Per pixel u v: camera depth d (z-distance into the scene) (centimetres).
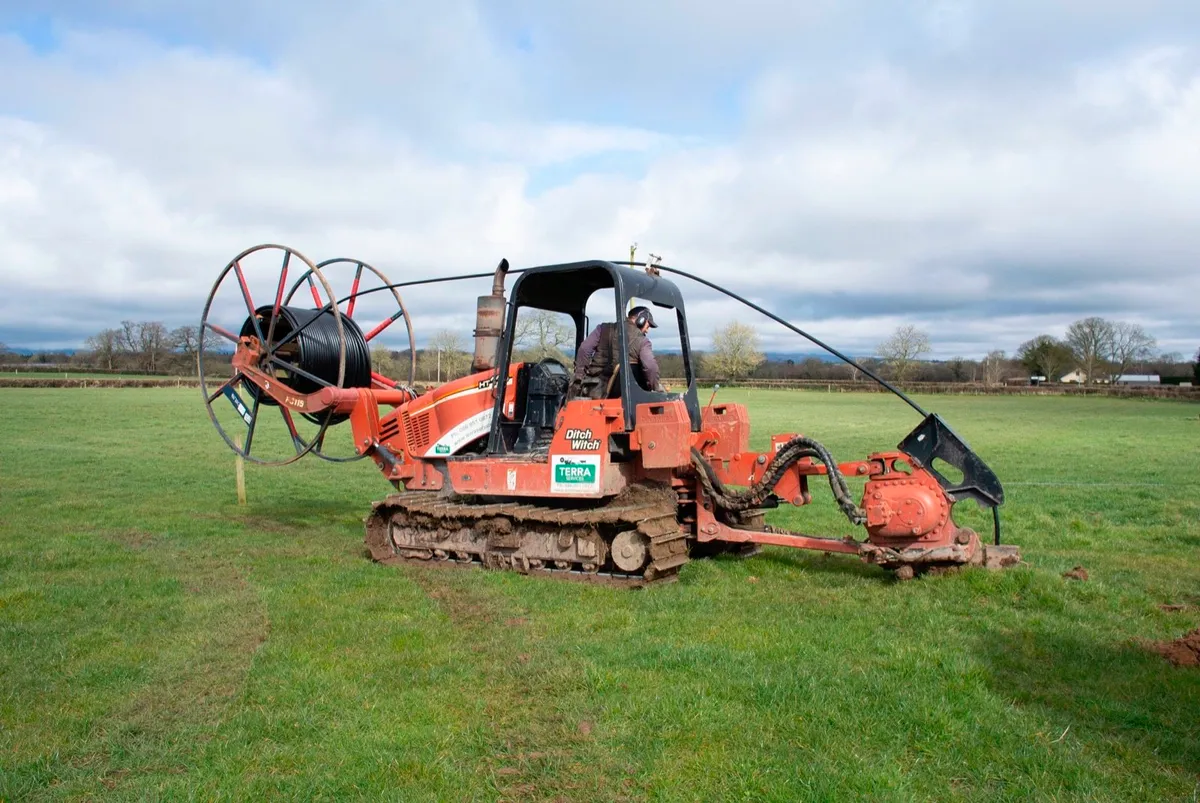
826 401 6097
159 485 1695
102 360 10788
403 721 502
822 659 596
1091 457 2209
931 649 611
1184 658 597
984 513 1302
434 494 1003
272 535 1161
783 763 443
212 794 416
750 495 870
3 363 10725
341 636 669
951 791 418
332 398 1005
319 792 419
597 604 751
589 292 1002
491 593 796
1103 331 10000
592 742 471
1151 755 453
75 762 456
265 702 532
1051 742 467
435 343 5928
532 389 959
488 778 434
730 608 738
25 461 2034
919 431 818
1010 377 10412
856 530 1160
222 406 4259
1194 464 2027
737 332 9050
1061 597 733
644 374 872
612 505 862
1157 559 956
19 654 624
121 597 794
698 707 510
